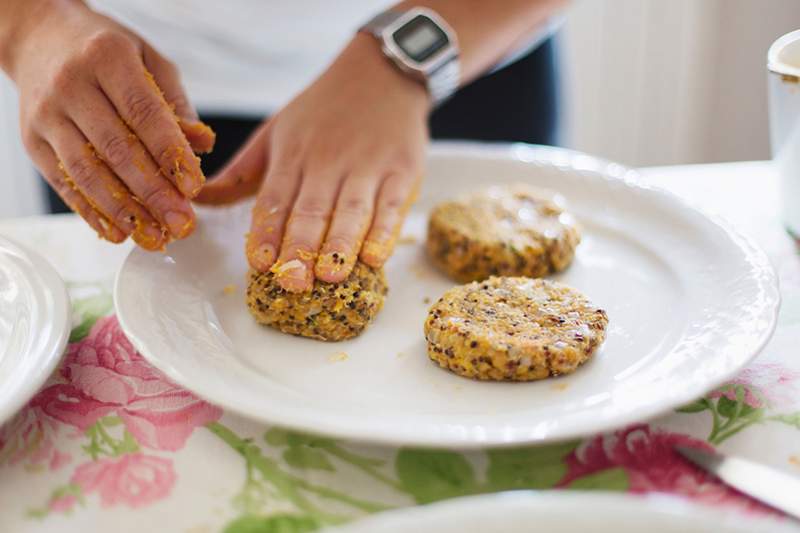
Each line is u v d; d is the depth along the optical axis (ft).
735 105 3.53
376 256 1.62
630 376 1.44
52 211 2.46
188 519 1.24
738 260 1.60
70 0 1.73
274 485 1.28
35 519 1.24
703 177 2.02
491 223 1.77
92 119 1.56
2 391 1.33
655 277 1.69
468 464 1.31
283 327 1.57
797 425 1.34
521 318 1.51
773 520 1.20
